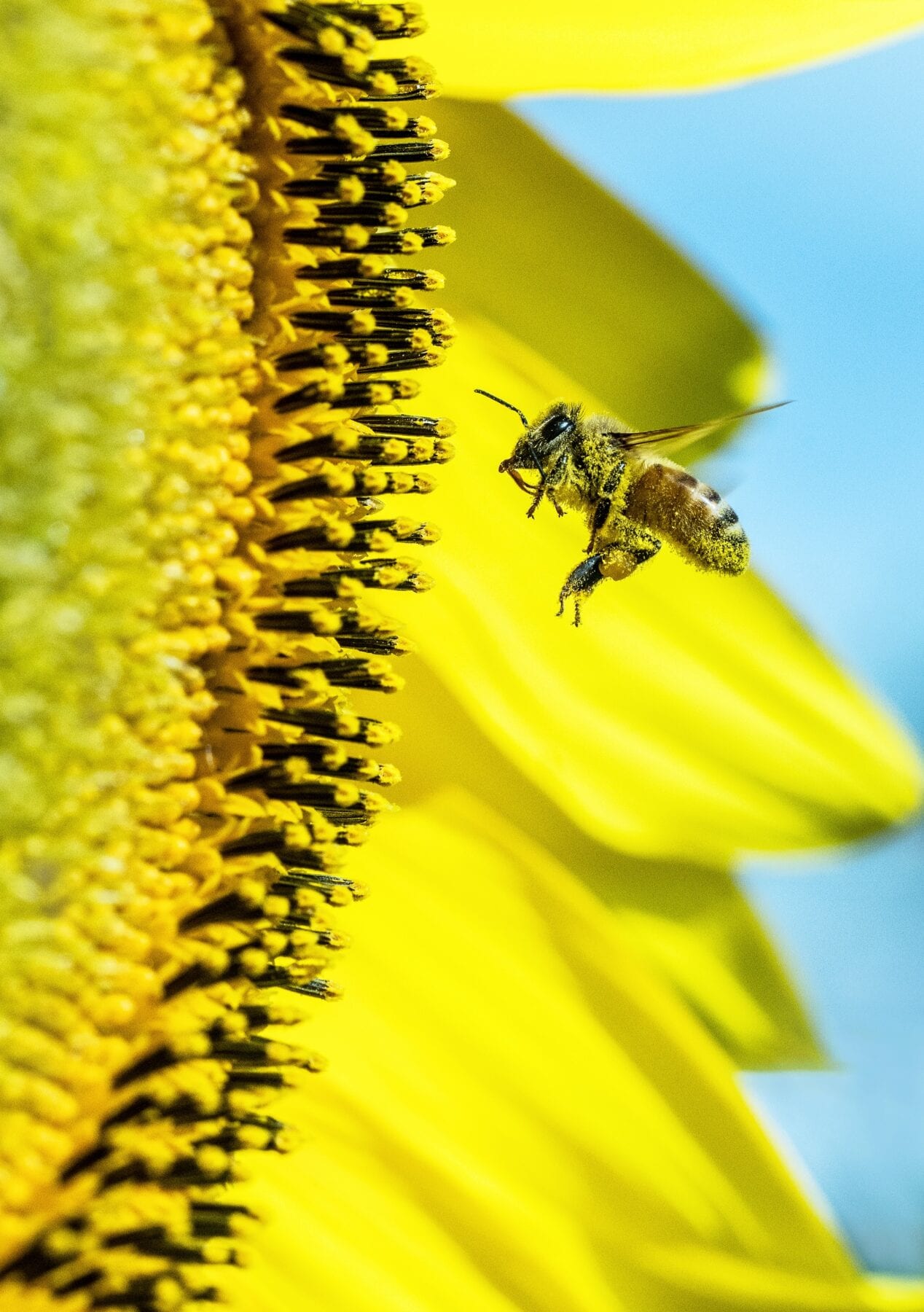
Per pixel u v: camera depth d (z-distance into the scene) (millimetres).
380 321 253
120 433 235
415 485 256
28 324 229
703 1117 262
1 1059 239
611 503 266
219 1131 247
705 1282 260
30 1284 241
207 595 245
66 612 234
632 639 269
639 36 258
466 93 256
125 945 242
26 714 234
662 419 272
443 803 265
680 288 271
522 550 267
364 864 264
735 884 272
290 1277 257
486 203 269
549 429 265
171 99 239
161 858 244
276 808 250
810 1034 271
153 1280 244
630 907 271
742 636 270
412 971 263
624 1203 262
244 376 248
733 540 267
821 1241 260
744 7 259
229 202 245
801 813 267
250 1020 249
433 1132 261
